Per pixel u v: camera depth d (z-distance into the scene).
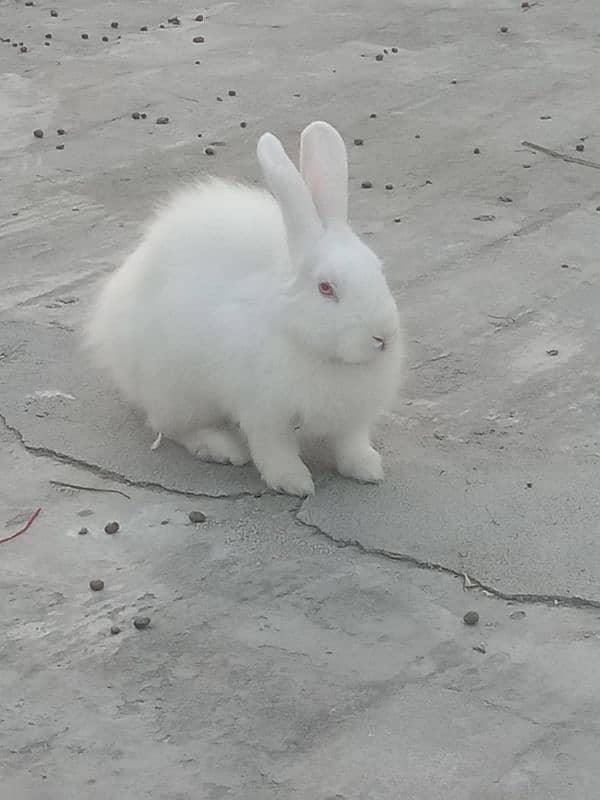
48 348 1.66
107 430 1.50
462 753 1.07
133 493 1.40
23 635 1.21
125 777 1.07
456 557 1.28
